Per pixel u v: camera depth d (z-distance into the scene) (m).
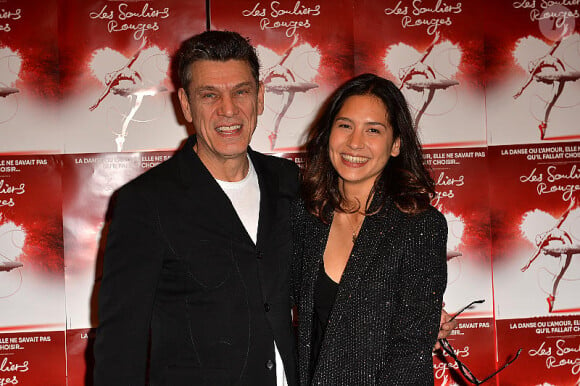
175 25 2.94
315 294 1.80
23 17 2.89
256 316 1.75
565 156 3.06
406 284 1.66
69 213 2.95
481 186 3.05
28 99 2.91
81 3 2.91
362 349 1.67
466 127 3.04
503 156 3.05
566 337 3.08
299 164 3.00
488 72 3.03
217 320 1.73
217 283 1.74
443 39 3.01
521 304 3.08
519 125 3.05
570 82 3.05
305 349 1.78
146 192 1.75
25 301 2.94
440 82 3.02
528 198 3.07
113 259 1.72
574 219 3.06
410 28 3.00
